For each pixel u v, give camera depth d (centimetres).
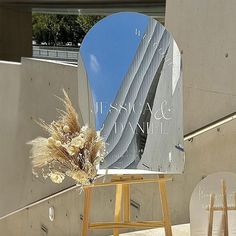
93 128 265
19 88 758
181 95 285
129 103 272
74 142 250
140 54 277
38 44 2295
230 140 387
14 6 1526
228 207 278
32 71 715
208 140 408
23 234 782
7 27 1542
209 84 411
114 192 528
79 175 254
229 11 391
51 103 659
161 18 1614
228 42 392
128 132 271
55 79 644
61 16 2206
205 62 415
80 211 603
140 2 1410
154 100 278
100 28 272
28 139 739
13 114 778
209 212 279
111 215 534
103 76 270
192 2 429
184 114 438
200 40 421
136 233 412
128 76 273
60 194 653
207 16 413
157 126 277
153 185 469
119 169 266
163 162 278
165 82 281
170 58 283
